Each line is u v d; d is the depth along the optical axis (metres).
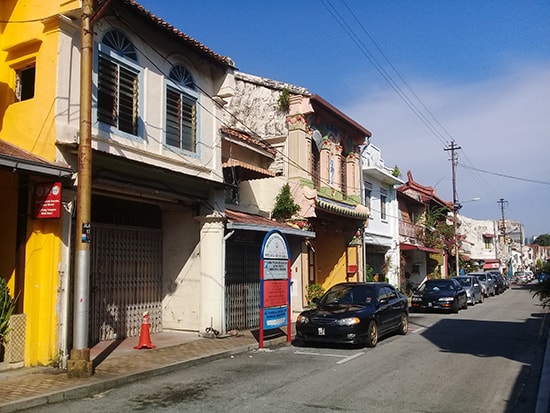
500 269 72.56
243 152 17.06
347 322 11.97
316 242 24.03
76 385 7.83
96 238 12.20
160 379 8.84
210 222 13.62
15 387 7.74
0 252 9.88
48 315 9.29
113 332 12.55
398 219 32.09
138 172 11.35
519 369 9.70
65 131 9.67
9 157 8.34
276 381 8.61
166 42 12.62
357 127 22.97
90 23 9.06
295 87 19.34
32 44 10.13
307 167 19.16
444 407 7.02
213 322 13.34
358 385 8.30
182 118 13.14
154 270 14.05
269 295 12.69
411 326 17.03
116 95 11.16
